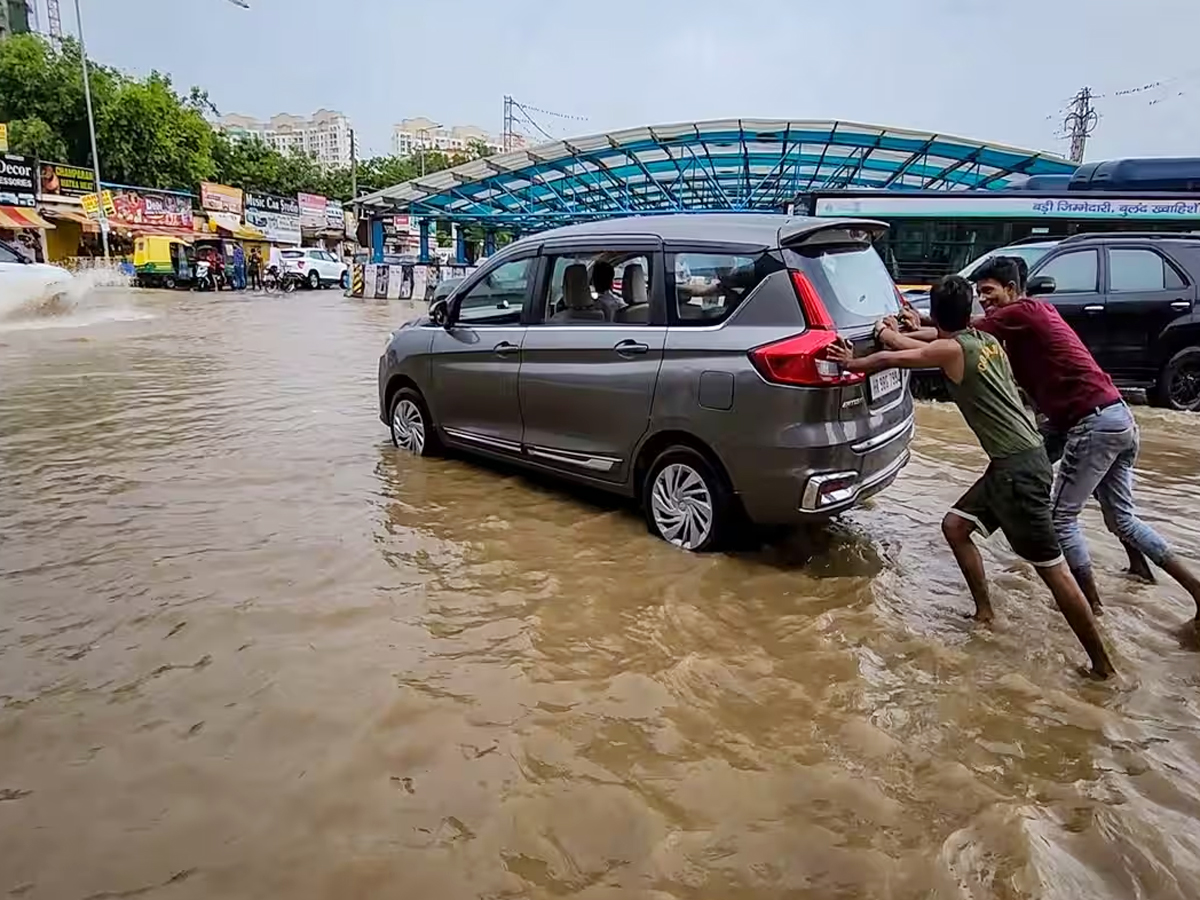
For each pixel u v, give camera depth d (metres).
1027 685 3.21
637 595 3.98
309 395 9.05
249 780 2.56
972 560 3.70
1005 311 4.07
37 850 2.26
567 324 5.12
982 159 22.20
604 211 32.88
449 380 5.89
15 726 2.81
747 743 2.82
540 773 2.63
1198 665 3.41
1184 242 9.04
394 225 45.84
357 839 2.32
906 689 3.19
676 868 2.24
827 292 4.16
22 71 40.62
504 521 4.96
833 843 2.34
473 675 3.21
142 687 3.07
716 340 4.27
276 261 35.88
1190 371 8.97
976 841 2.35
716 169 26.48
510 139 57.25
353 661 3.29
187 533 4.65
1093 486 3.89
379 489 5.56
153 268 31.39
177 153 45.19
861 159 23.95
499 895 2.14
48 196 32.81
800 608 3.88
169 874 2.18
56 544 4.45
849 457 4.10
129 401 8.55
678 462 4.52
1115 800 2.55
